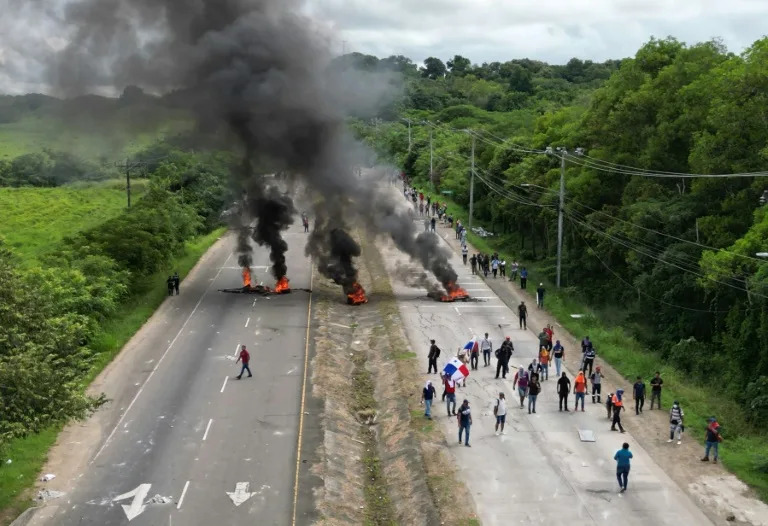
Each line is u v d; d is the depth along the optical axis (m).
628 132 58.75
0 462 29.34
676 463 29.66
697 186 48.84
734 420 34.62
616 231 55.34
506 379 39.84
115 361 42.84
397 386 39.00
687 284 46.84
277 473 29.11
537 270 69.50
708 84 51.66
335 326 51.44
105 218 87.31
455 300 57.75
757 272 38.31
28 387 25.05
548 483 27.95
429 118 144.00
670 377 40.12
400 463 30.56
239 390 38.31
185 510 26.20
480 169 94.81
